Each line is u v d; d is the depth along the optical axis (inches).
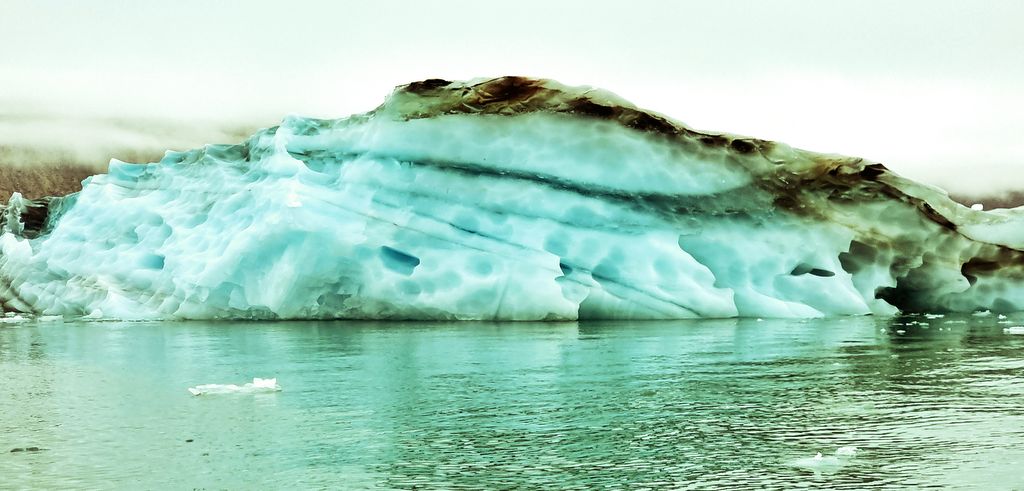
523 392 457.1
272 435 375.6
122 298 954.7
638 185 850.1
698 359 557.9
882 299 896.3
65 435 381.7
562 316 797.9
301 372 530.6
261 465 333.4
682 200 853.2
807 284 864.3
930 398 424.5
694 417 395.2
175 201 1027.9
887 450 334.3
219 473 324.5
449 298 809.5
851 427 370.3
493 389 466.0
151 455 348.5
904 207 882.8
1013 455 323.6
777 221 868.6
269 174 913.5
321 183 888.3
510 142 855.7
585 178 849.5
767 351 592.4
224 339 711.7
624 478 311.7
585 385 473.7
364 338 690.8
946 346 613.9
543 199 844.0
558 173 850.8
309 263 839.7
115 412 425.4
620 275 822.5
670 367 528.1
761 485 299.6
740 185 862.5
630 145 845.2
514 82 866.8
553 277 800.3
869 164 874.1
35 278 1095.0
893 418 384.2
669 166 850.1
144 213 1043.3
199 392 466.9
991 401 414.3
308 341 680.4
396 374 516.4
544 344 636.7
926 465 314.2
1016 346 611.5
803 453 335.0
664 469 320.2
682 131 851.4
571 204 841.5
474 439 364.8
